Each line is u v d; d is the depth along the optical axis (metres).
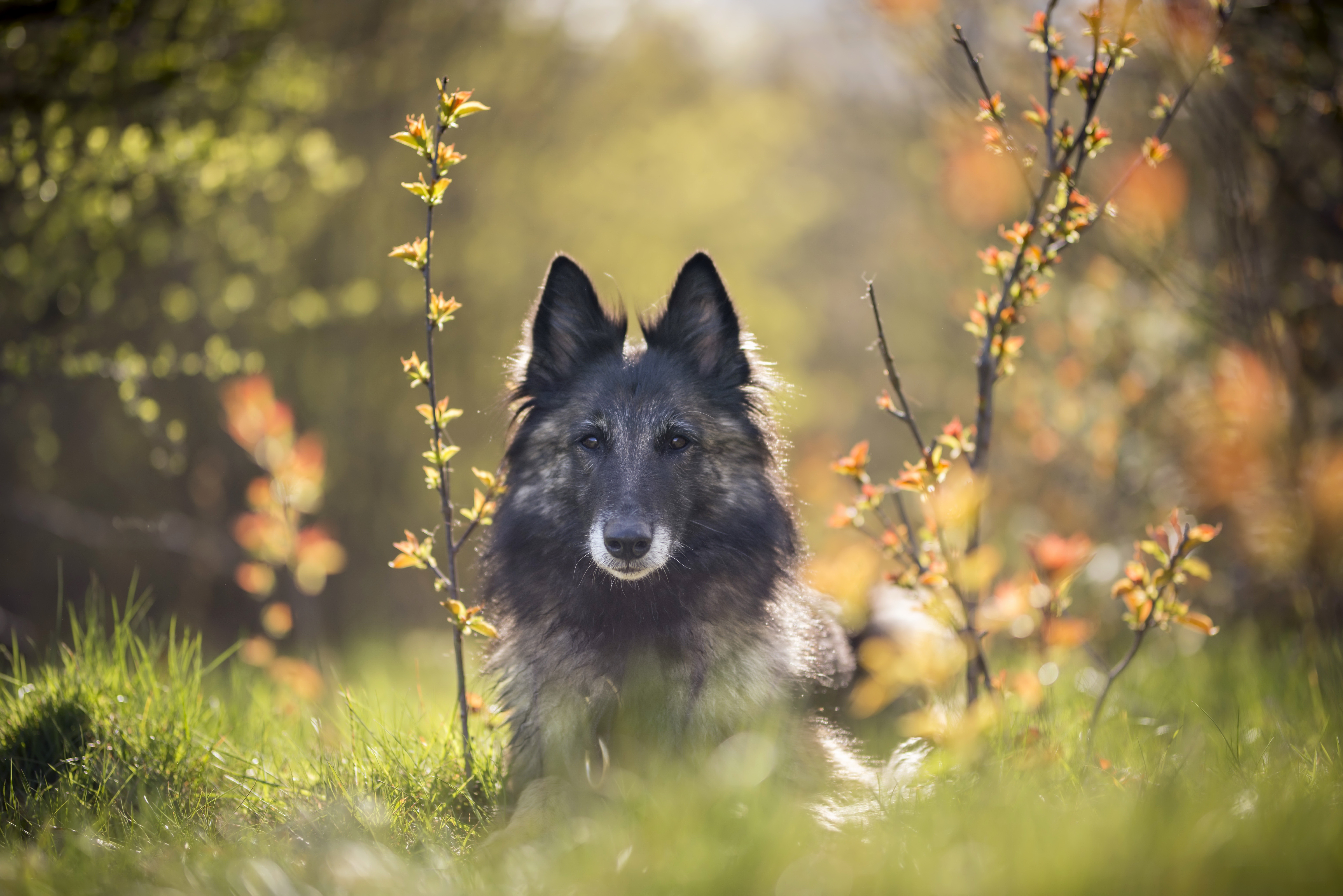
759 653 5.99
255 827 5.18
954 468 7.34
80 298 11.34
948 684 7.50
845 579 8.02
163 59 10.66
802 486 16.14
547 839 4.57
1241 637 9.62
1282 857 3.62
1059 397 11.70
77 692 6.29
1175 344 10.73
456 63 19.86
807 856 4.05
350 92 17.44
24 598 14.97
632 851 4.06
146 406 10.53
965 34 10.26
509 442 6.61
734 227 25.52
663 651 5.92
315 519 17.88
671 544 5.89
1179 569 5.64
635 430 6.07
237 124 12.33
